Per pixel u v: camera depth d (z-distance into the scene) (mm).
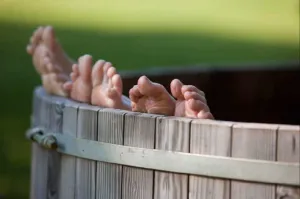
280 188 3238
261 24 19016
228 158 3330
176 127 3482
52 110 4262
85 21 17594
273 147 3236
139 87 3705
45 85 4688
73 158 4031
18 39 15430
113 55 14695
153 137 3562
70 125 4039
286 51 16219
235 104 7043
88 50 14672
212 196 3395
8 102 11719
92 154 3859
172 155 3488
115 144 3725
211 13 20000
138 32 17203
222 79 6922
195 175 3434
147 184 3604
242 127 3297
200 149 3410
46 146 4172
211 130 3377
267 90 7273
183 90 3688
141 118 3607
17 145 9758
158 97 3725
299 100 7355
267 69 7238
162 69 6266
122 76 5496
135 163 3631
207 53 15695
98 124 3826
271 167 3238
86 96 4227
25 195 7977
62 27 16609
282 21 19344
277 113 7309
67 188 4086
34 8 18000
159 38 16812
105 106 4039
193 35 17406
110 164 3770
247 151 3293
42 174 4402
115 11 19141
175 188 3498
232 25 18812
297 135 3191
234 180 3334
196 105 3609
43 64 4688
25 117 10977
